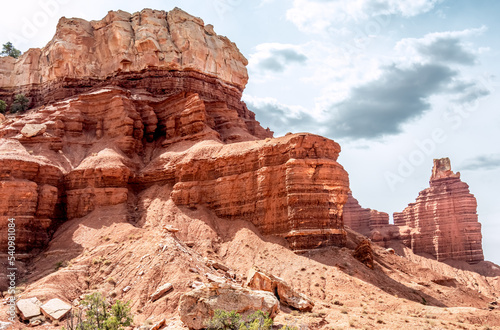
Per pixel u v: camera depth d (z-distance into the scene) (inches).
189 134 3117.6
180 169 2792.8
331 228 2428.6
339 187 2485.2
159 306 1731.1
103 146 3046.3
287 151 2529.5
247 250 2395.4
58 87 3860.7
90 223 2566.4
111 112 3179.1
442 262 4677.7
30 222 2529.5
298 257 2301.9
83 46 3917.3
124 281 1974.7
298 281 2127.2
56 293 1865.2
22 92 4156.0
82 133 3147.1
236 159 2694.4
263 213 2524.6
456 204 4832.7
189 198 2706.7
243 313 1481.3
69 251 2362.2
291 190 2422.5
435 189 5014.8
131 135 3115.2
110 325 1413.6
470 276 4367.6
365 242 2459.4
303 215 2397.9
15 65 4365.2
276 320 1595.7
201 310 1471.5
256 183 2591.0
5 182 2519.7
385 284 2250.2
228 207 2640.3
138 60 3784.5
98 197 2728.8
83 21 4057.6
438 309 1945.1
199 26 4114.2
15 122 3105.3
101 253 2235.5
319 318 1670.8
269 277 1800.0
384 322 1680.6
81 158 2994.6
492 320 1834.4
